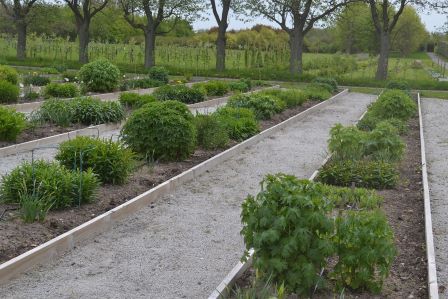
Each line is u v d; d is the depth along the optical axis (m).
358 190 7.81
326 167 8.83
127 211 6.88
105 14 41.78
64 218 6.35
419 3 30.83
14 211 6.38
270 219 4.38
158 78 23.80
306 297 4.54
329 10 32.72
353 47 63.03
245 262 5.05
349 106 20.78
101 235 6.25
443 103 23.77
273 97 16.56
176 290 4.98
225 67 36.25
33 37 38.66
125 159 7.86
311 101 20.95
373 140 9.72
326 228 4.38
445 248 6.19
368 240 4.49
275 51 36.34
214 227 6.68
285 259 4.40
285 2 31.73
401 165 10.20
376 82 30.86
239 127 12.08
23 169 6.82
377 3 36.97
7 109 10.70
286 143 12.32
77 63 34.66
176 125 9.27
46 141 10.65
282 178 4.66
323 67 37.72
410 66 49.66
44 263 5.41
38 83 19.67
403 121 15.23
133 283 5.08
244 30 48.12
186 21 35.31
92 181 6.95
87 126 12.34
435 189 8.76
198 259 5.70
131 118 9.30
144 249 5.91
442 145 13.00
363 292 4.77
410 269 5.43
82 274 5.22
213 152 10.55
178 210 7.27
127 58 39.03
